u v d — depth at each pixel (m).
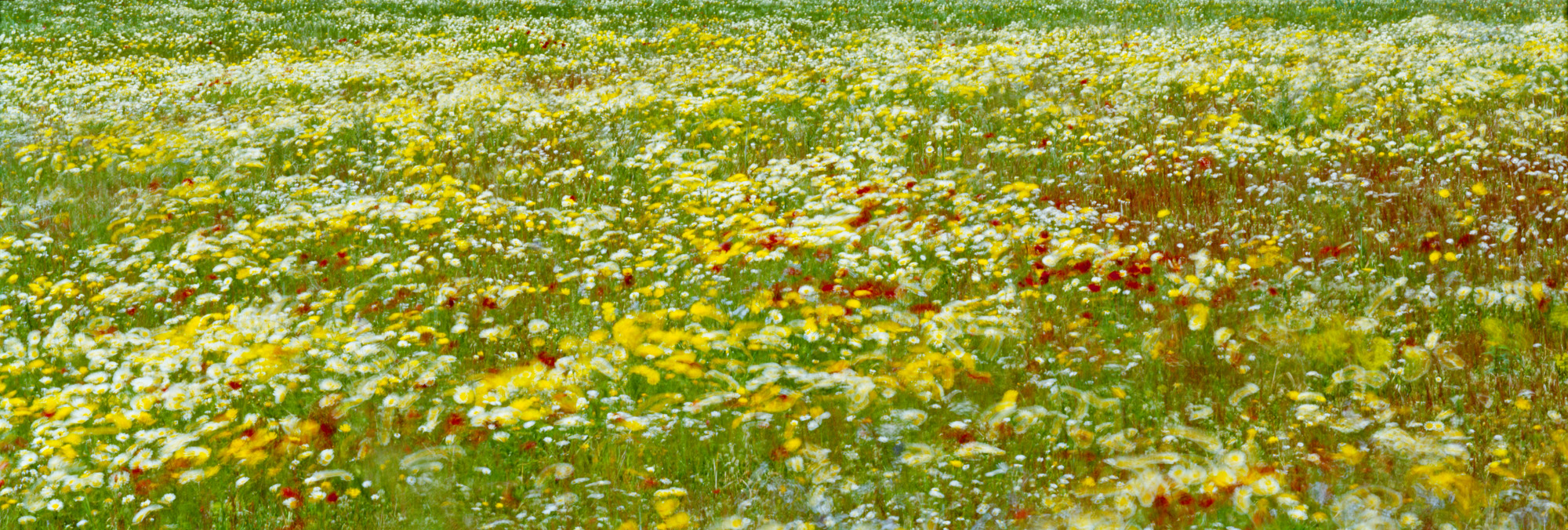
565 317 5.38
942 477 3.73
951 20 19.34
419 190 7.53
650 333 4.72
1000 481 3.76
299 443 4.01
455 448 3.95
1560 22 15.20
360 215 6.99
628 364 4.64
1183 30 16.48
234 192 7.96
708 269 5.75
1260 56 13.02
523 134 9.41
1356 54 12.75
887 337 4.61
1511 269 5.28
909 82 11.09
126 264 6.04
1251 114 9.11
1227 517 3.46
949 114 9.45
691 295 5.50
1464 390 4.15
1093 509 3.51
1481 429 3.89
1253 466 3.60
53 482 3.77
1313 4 20.41
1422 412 4.02
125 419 4.12
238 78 13.10
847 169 7.64
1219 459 3.67
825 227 6.08
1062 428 4.04
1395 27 15.89
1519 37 13.92
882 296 5.25
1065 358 4.57
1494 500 3.42
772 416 4.09
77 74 14.42
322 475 3.70
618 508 3.70
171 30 19.14
